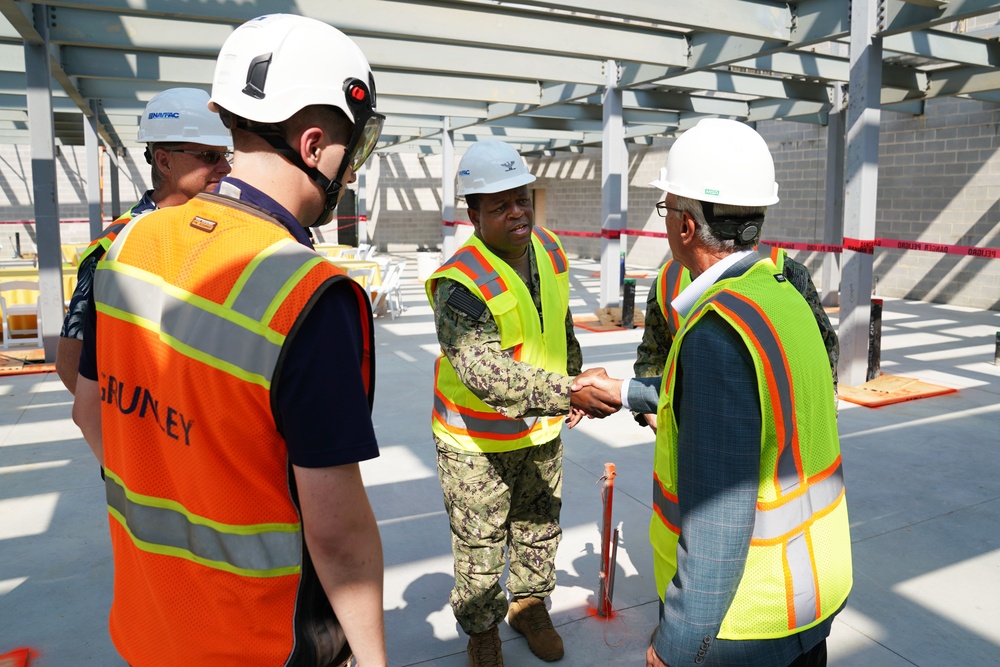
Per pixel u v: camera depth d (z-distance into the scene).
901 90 10.31
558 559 3.50
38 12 6.58
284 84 1.13
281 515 1.12
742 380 1.37
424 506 4.10
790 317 1.48
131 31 6.88
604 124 9.76
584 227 20.67
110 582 3.28
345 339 1.08
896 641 2.82
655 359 2.59
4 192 19.61
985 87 9.32
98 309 1.25
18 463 4.75
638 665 2.68
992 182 10.78
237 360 1.06
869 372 6.72
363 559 1.11
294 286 1.06
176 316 1.13
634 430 5.51
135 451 1.20
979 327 9.59
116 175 16.56
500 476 2.52
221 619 1.15
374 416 5.88
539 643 2.72
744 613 1.44
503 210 2.43
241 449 1.09
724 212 1.54
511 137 15.80
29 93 6.90
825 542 1.51
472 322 2.32
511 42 7.45
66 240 20.31
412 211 22.86
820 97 11.06
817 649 1.57
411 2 7.01
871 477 4.48
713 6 6.79
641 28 7.98
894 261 12.39
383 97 11.22
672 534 1.59
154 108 2.14
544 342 2.61
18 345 8.59
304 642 1.16
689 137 1.59
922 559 3.46
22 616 3.00
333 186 1.22
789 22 7.11
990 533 3.72
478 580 2.51
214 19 6.38
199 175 2.17
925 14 5.94
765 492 1.43
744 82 10.33
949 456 4.84
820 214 13.46
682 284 2.39
